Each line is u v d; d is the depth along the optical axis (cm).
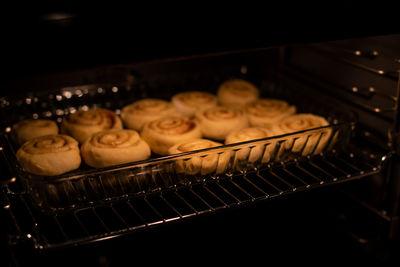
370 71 69
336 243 78
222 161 63
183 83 89
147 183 61
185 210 63
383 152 67
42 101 80
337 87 76
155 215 62
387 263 72
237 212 76
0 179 61
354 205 76
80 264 73
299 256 75
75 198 59
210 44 56
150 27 53
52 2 50
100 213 63
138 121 76
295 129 70
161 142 69
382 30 62
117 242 74
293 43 59
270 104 80
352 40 71
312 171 69
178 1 53
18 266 59
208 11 55
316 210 81
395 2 61
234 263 74
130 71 84
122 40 53
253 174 69
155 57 54
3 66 50
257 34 57
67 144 66
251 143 62
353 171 68
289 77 85
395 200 69
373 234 73
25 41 50
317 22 59
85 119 73
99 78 83
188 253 75
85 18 51
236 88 84
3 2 49
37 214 62
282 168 70
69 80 82
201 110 78
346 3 59
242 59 92
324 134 66
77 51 52
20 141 71
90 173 57
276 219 79
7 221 55
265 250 76
